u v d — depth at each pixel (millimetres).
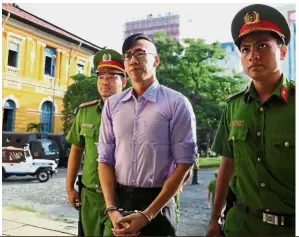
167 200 1489
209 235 1680
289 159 1446
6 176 4406
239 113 1597
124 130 1604
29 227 2709
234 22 1583
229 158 1706
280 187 1459
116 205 1597
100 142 1718
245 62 1515
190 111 1589
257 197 1505
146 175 1570
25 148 4516
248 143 1536
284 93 1479
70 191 2326
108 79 2246
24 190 3865
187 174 1633
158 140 1556
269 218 1477
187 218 2633
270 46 1459
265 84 1500
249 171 1539
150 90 1619
